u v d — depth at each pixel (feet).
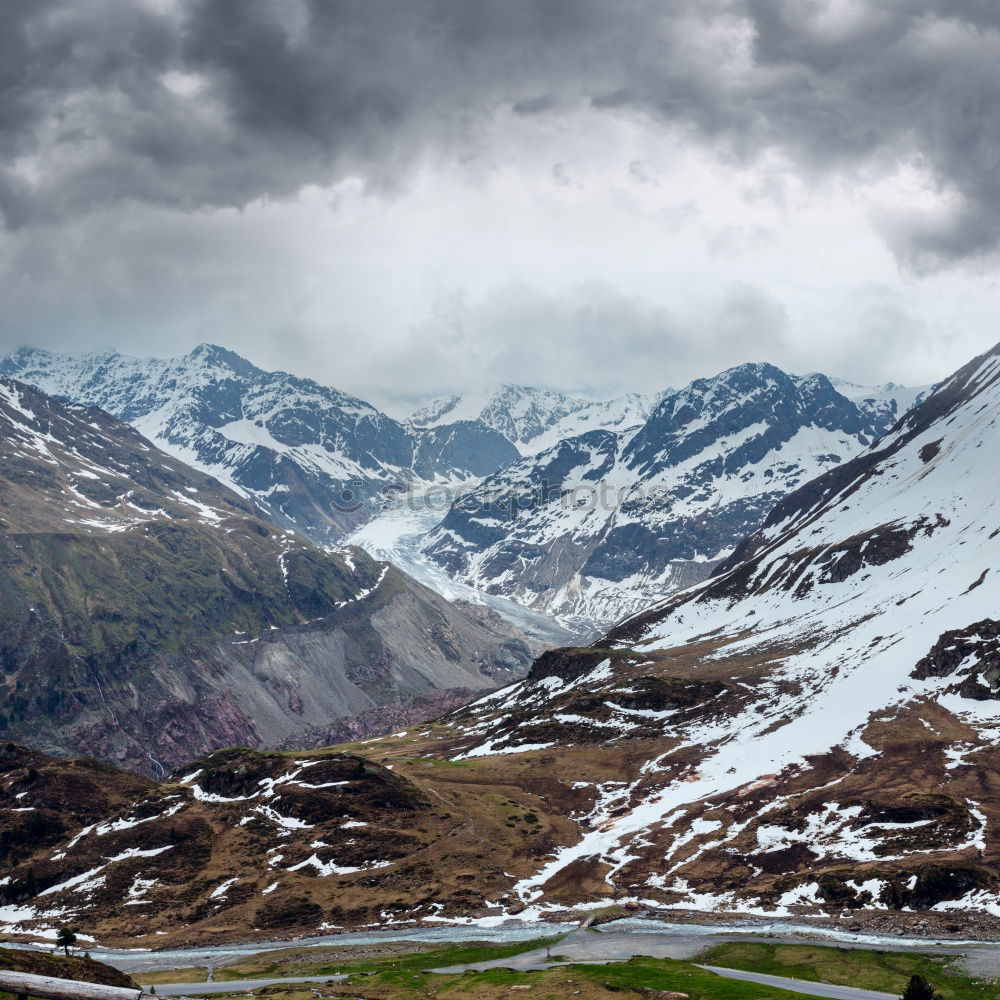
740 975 558.15
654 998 460.14
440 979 558.56
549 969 543.39
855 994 508.53
